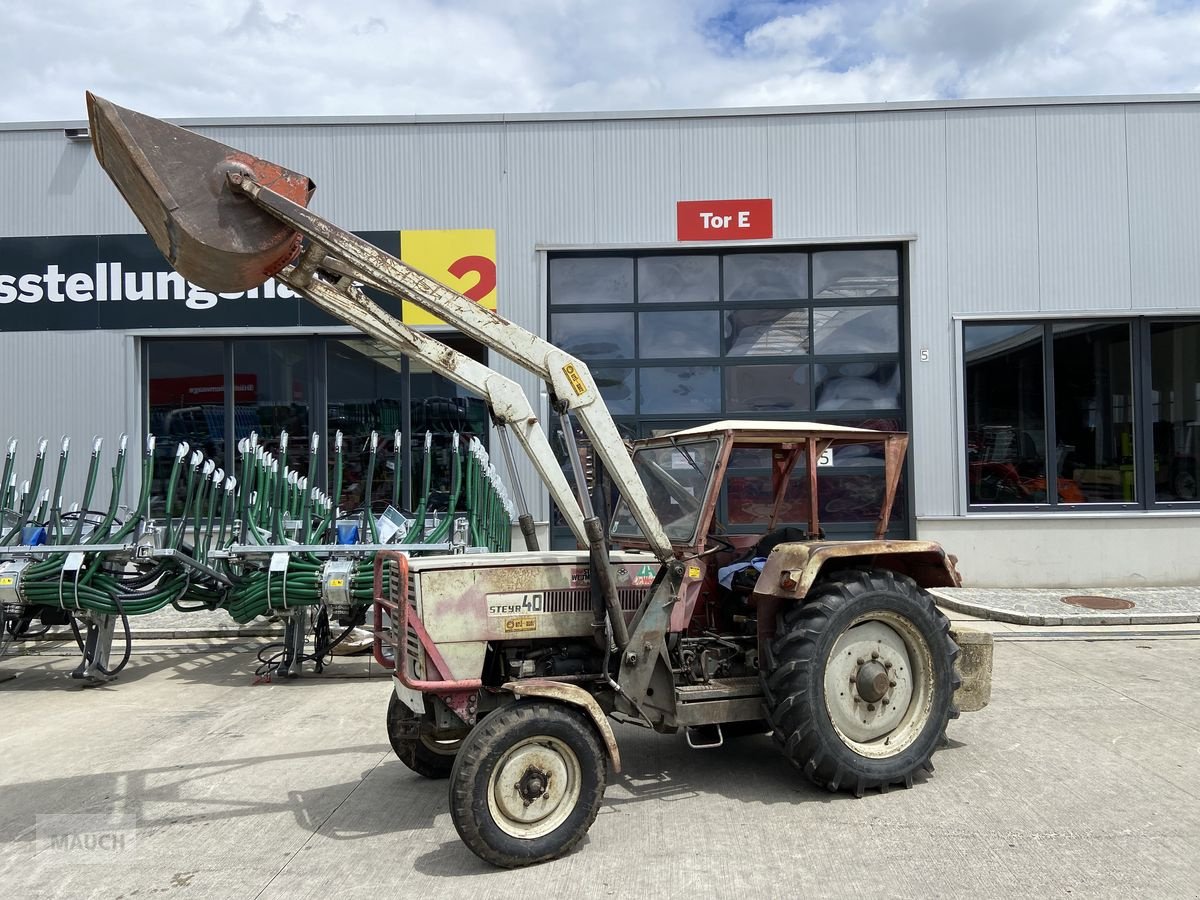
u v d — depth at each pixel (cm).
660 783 451
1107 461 1063
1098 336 1062
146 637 859
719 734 434
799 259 1080
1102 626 839
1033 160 1046
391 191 1052
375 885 343
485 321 397
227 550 698
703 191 1055
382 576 443
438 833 395
